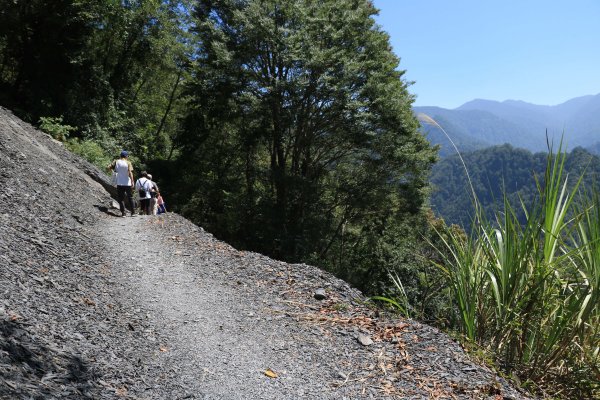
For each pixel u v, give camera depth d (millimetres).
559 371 3973
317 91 21391
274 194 26156
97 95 24266
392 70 24953
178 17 31219
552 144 3971
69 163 13086
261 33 20516
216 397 3373
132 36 28375
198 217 31078
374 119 22344
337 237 28062
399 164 24578
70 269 5301
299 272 6859
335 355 4367
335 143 25516
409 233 26375
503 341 4324
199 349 4215
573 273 4090
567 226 4000
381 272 23344
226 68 21969
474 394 3580
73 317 3938
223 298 5750
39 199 7867
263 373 3904
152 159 30703
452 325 5012
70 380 2783
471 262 4598
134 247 7590
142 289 5656
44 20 21281
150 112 38062
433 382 3795
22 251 5027
